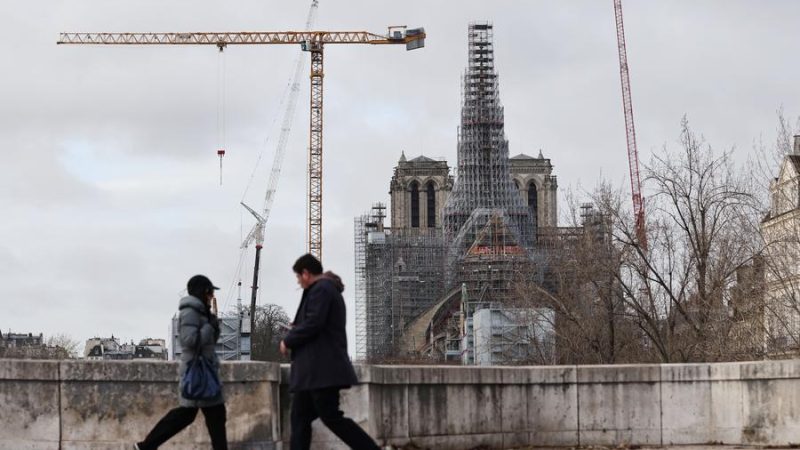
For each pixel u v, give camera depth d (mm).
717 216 75625
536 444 26234
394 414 24297
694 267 75625
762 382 26047
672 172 77062
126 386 22562
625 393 26625
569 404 26453
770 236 73812
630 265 76688
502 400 25984
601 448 26203
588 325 84688
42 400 22359
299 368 19453
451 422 25219
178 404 22625
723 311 70000
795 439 25641
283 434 23406
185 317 20219
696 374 26688
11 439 22219
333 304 19500
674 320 74375
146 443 20594
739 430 26312
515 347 121688
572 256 86188
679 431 26641
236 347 121938
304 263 19891
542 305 111000
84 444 22359
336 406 19609
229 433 22578
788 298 67562
